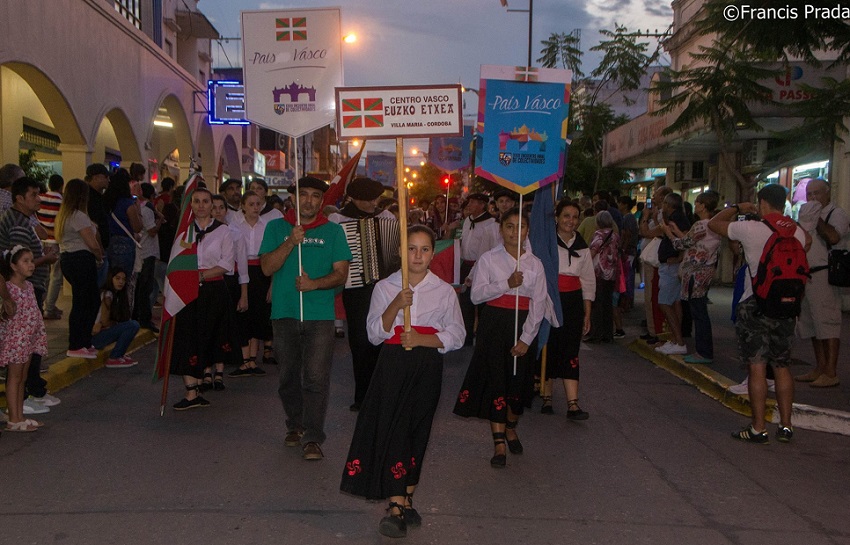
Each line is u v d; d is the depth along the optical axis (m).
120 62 18.50
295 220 6.07
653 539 4.50
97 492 5.09
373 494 4.34
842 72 13.35
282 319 6.01
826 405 7.53
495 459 5.80
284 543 4.34
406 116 5.05
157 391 8.15
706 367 9.19
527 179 6.46
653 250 10.80
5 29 12.26
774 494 5.32
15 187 7.62
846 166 13.96
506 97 6.45
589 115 30.75
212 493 5.10
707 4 9.69
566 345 7.14
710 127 14.16
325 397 5.91
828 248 8.23
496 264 5.75
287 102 6.32
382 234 7.15
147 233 11.36
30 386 7.04
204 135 28.11
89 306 8.81
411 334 4.43
